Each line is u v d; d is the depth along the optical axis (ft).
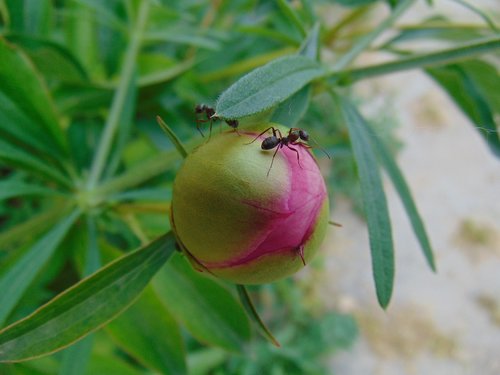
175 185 0.33
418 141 2.03
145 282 0.36
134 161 0.79
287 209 0.31
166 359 0.55
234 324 0.56
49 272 0.58
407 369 1.63
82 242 0.56
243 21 0.75
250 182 0.31
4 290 0.46
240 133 0.33
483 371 1.66
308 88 0.41
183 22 0.80
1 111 0.51
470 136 2.07
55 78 0.62
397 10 0.52
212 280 0.55
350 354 1.63
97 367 0.57
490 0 1.95
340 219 1.80
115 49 0.73
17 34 0.56
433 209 1.92
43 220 0.56
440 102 2.09
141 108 0.67
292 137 0.32
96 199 0.54
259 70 0.32
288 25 0.75
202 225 0.32
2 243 0.55
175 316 0.56
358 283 1.73
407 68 0.47
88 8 0.69
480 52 0.46
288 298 1.57
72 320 0.35
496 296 1.79
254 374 1.45
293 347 1.53
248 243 0.31
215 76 0.75
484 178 2.00
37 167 0.52
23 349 0.34
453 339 1.70
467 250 1.86
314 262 1.67
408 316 1.72
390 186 1.88
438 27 0.65
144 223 0.64
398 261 1.80
